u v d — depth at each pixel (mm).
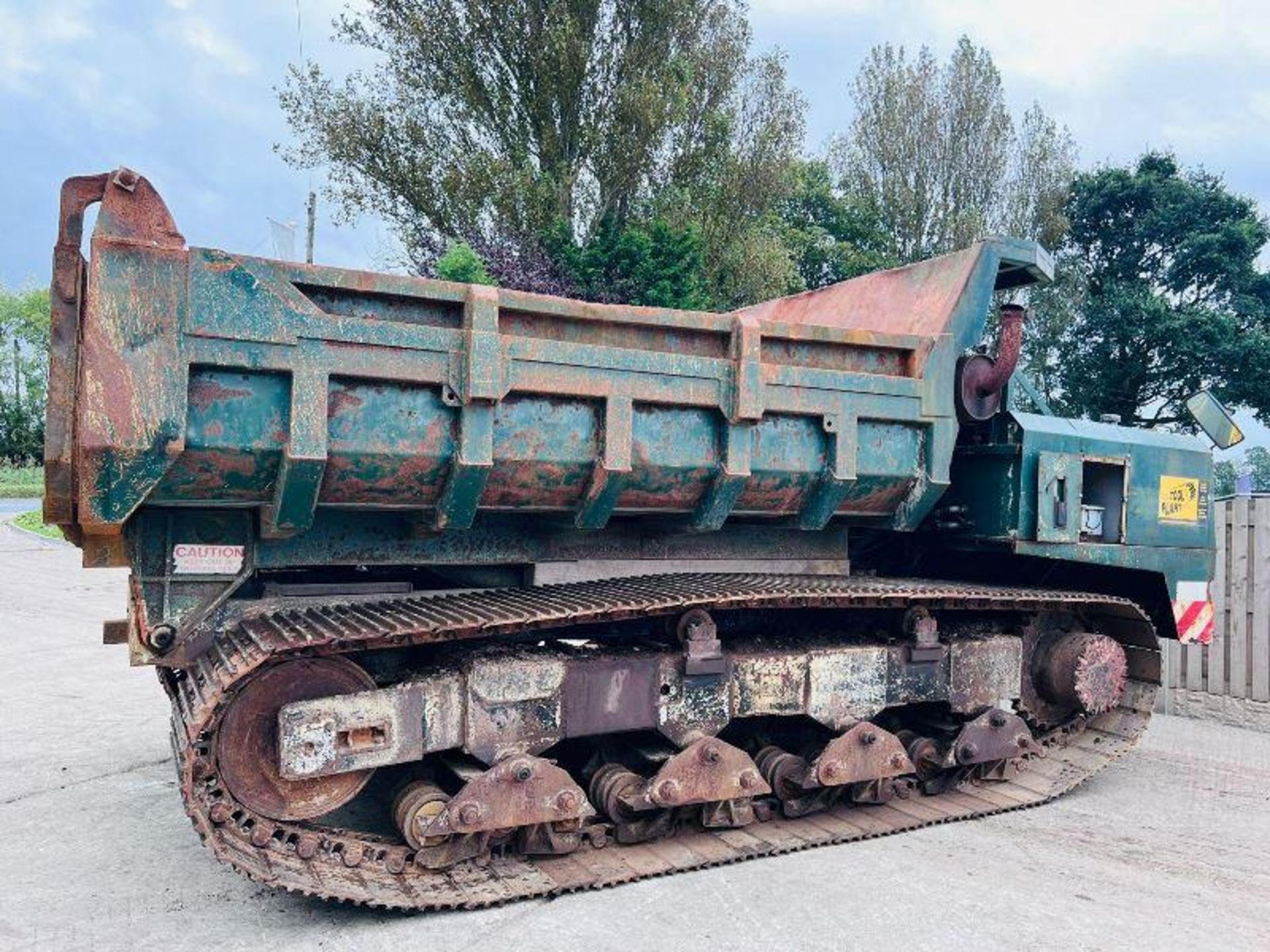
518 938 3643
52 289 3549
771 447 4797
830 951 3594
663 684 4488
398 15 21094
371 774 3941
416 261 21219
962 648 5410
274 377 3740
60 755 6133
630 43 21453
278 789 3727
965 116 35344
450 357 4008
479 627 3895
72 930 3691
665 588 4590
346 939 3627
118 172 3531
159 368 3518
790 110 24922
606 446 4324
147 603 3971
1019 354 5520
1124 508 5992
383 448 3928
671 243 20406
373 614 4094
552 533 4852
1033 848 4809
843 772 4863
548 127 20906
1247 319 35625
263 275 3699
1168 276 36844
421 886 3891
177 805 5211
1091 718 6223
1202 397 6578
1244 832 5148
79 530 3820
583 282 19641
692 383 4531
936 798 5488
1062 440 5734
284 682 3746
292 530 4027
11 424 53656
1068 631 6062
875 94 36188
